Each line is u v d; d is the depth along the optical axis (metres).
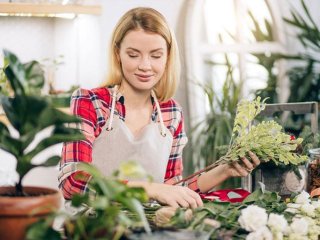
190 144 5.35
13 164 3.83
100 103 2.50
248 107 2.15
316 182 2.29
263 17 5.74
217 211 1.83
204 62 5.59
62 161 2.28
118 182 1.33
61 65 5.19
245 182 2.52
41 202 1.36
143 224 1.46
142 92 2.54
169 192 1.97
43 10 4.57
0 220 1.34
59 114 1.38
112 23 5.34
